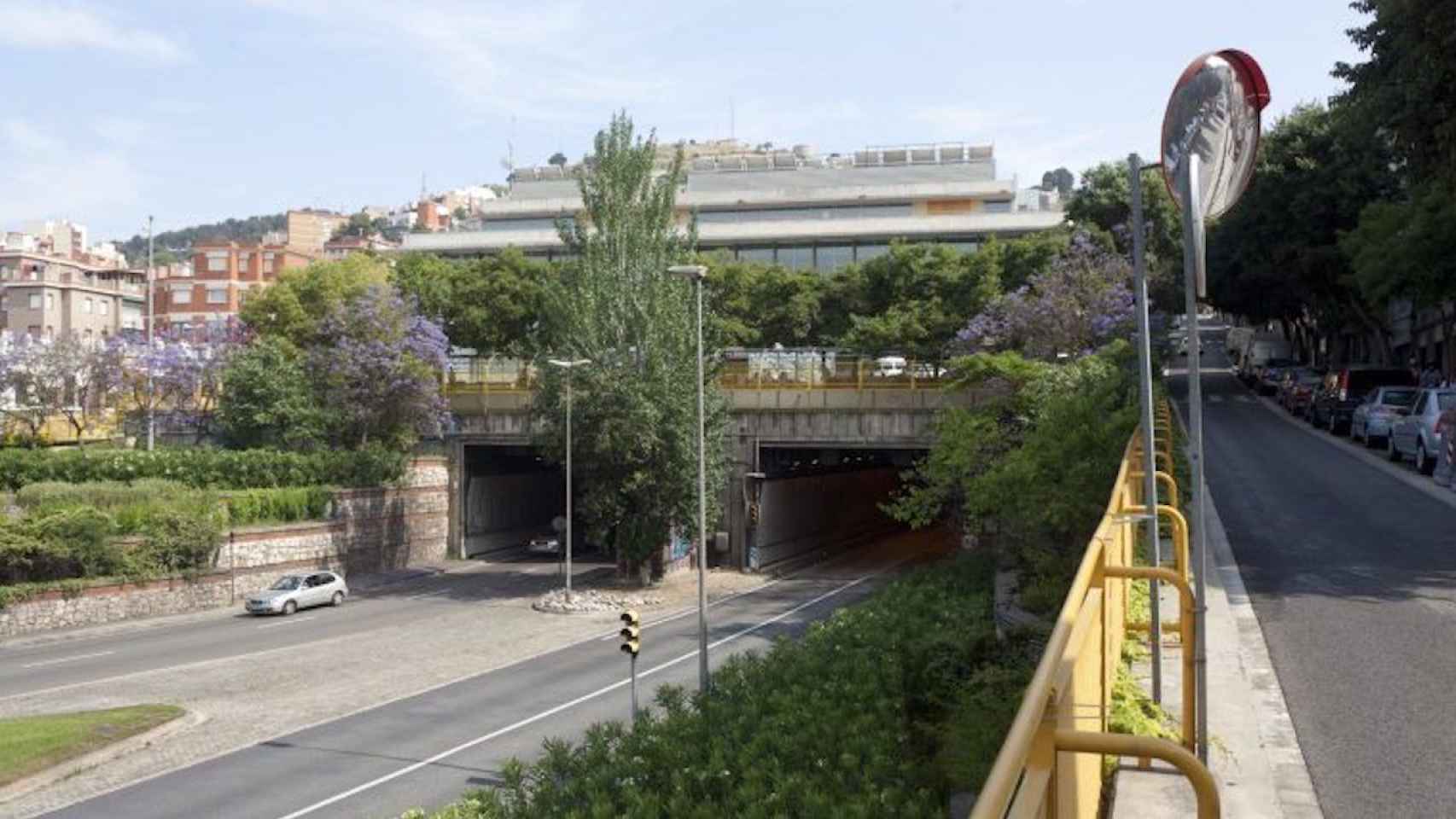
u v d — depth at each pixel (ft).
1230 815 22.20
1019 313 147.33
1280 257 172.86
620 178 155.02
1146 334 25.00
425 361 182.19
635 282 153.69
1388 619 41.06
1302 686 32.68
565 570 165.89
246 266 363.76
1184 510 61.00
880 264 218.59
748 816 36.45
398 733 85.66
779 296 227.81
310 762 77.87
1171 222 177.17
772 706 49.03
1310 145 168.45
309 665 111.96
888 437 167.43
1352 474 91.35
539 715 90.02
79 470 157.58
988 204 334.85
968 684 38.40
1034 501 54.29
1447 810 23.44
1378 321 176.14
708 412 155.33
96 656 116.57
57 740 79.56
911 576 84.99
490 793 51.24
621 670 106.93
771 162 364.79
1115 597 26.58
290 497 162.50
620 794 44.50
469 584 168.96
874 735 40.14
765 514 179.32
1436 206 118.93
